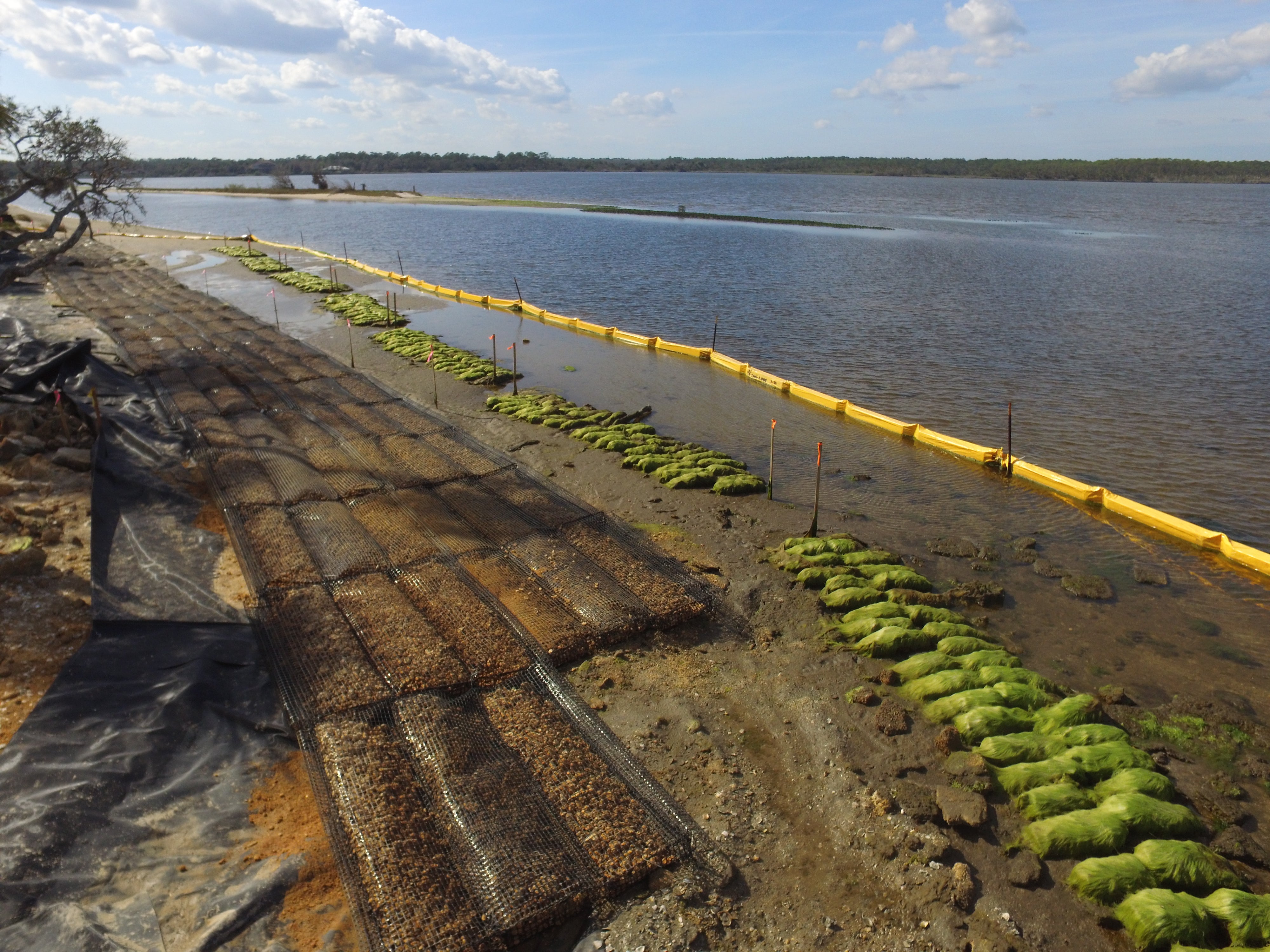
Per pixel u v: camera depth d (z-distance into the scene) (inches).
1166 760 590.2
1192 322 2047.2
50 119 1569.9
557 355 1764.3
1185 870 469.1
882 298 2405.3
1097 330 1966.0
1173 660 717.9
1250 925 436.1
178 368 1435.8
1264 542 938.1
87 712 541.0
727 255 3417.8
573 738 558.3
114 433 1072.8
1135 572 866.1
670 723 598.2
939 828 509.0
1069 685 681.0
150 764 506.6
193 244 3668.8
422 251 3550.7
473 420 1307.8
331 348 1770.4
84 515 836.6
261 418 1196.5
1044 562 885.2
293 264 3107.8
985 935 437.1
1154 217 5846.5
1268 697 668.1
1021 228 4820.4
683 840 483.2
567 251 3565.5
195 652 615.5
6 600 677.3
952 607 791.7
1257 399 1430.9
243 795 498.9
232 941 401.4
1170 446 1223.5
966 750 576.4
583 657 672.4
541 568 786.2
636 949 421.1
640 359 1742.1
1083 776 549.6
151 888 427.5
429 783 512.4
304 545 804.6
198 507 896.3
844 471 1135.6
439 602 716.7
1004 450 1182.9
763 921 443.5
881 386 1530.5
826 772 554.3
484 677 617.9
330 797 494.3
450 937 410.0
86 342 1349.7
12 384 1175.0
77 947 381.4
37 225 4099.4
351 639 650.8
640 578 775.7
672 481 1047.6
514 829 474.3
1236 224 5221.5
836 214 6053.2
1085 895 461.1
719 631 724.7
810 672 669.3
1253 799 556.4
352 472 1010.7
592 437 1197.7
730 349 1813.5
